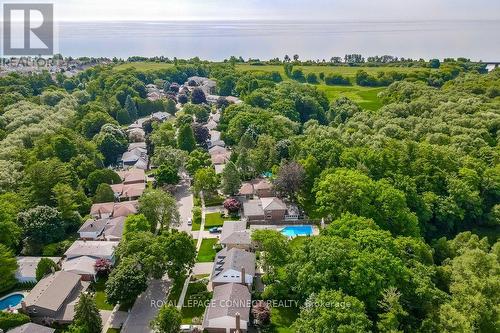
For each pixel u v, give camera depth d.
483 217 100.31
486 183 102.81
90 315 65.25
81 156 121.00
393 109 151.50
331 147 111.75
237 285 73.12
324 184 92.38
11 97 170.50
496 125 129.62
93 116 156.12
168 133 150.12
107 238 92.31
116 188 117.00
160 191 100.50
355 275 64.00
